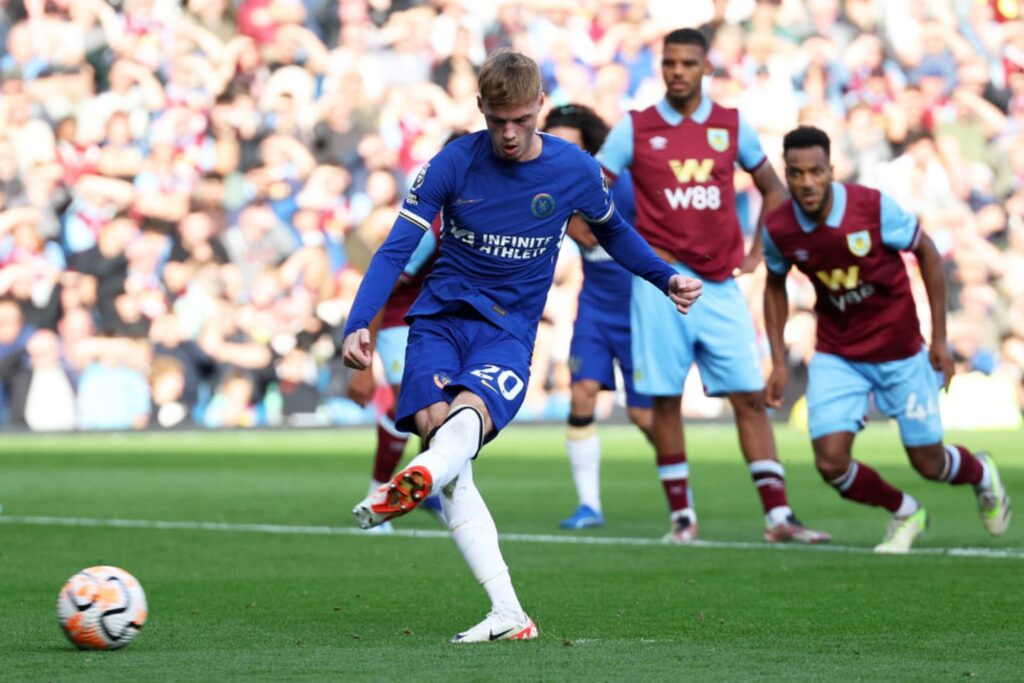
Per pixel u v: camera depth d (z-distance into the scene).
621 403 72.31
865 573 21.97
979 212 77.06
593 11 75.31
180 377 67.81
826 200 24.81
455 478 15.27
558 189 15.79
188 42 70.50
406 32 73.56
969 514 32.53
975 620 16.98
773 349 26.34
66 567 23.09
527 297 16.06
